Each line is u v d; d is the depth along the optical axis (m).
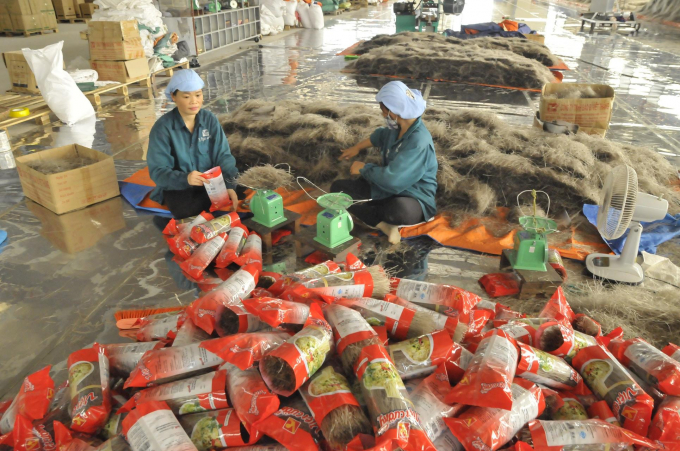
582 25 15.55
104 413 1.58
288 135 4.69
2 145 4.80
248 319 1.84
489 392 1.51
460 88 7.88
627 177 2.42
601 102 4.64
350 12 21.14
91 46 7.04
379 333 1.87
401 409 1.44
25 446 1.54
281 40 12.82
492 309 2.27
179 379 1.68
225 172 3.63
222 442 1.51
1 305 2.57
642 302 2.53
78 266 2.94
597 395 1.75
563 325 1.92
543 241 2.67
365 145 3.68
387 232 3.24
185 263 2.86
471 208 3.62
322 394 1.52
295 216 3.24
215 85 7.84
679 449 1.50
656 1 18.19
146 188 3.96
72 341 2.31
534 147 4.17
